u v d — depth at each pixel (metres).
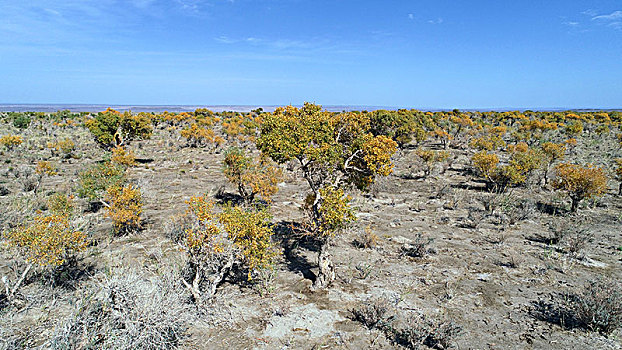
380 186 26.62
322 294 11.05
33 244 10.34
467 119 62.06
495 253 14.52
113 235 15.75
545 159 27.73
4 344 7.91
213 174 31.80
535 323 9.58
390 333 9.12
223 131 61.44
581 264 13.40
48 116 79.88
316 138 12.16
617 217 19.48
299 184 28.23
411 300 10.77
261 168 22.19
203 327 9.27
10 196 21.78
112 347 7.47
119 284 8.47
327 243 11.40
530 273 12.63
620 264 13.36
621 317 9.05
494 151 42.28
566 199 23.25
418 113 64.25
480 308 10.34
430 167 31.61
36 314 9.55
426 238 16.25
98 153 40.44
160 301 8.44
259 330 9.19
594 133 55.28
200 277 10.91
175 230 15.41
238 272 12.50
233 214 11.14
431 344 8.73
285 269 12.91
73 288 10.94
